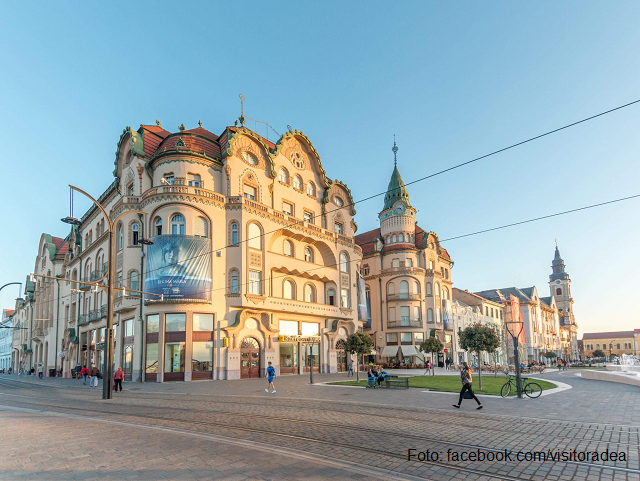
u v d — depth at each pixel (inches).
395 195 2699.3
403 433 465.7
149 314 1409.9
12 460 337.1
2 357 4192.9
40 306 2694.4
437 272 2662.4
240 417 584.4
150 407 715.4
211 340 1428.4
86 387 1327.5
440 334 2573.8
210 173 1545.3
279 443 416.5
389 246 2613.2
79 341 1990.7
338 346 1977.1
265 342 1584.6
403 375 1604.3
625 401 748.0
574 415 584.4
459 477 316.2
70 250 2324.1
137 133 1598.2
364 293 2176.4
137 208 1507.1
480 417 571.8
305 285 1849.2
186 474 303.0
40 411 659.4
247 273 1524.4
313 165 1998.0
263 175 1692.9
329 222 2011.6
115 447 381.7
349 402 749.3
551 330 4970.5
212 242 1470.2
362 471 321.1
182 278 1384.1
